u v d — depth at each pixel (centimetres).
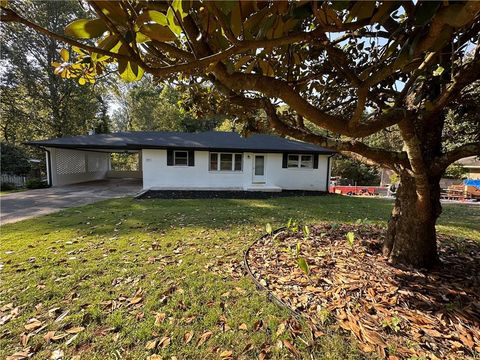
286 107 317
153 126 2573
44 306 232
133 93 2480
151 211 660
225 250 366
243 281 271
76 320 213
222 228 488
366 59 241
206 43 83
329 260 311
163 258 338
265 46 74
